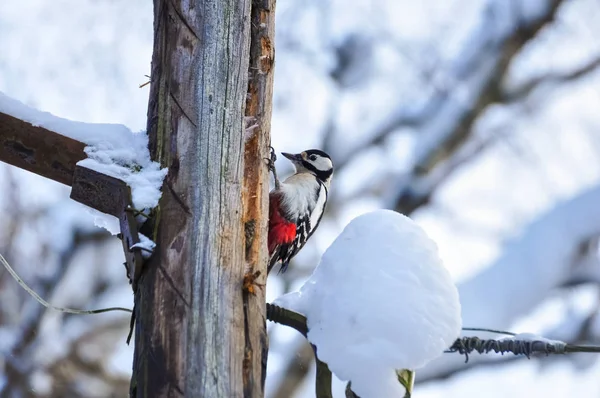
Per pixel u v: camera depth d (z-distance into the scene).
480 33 24.30
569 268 19.66
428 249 8.11
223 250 8.06
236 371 7.65
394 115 24.06
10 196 21.17
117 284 21.78
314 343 7.91
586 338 20.52
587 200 20.11
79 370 20.52
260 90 9.49
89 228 21.34
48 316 20.80
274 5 9.88
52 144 8.66
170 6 8.80
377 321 7.62
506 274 19.42
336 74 23.52
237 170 8.43
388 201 23.42
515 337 8.88
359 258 8.06
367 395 7.51
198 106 8.47
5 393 19.70
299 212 12.89
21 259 21.14
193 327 7.67
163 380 7.52
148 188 8.27
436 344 7.60
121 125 8.85
